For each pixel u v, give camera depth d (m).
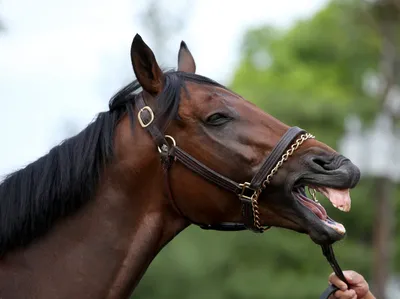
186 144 5.53
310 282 28.80
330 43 33.44
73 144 5.55
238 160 5.46
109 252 5.47
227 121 5.53
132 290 5.56
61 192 5.42
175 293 27.08
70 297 5.38
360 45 32.50
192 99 5.57
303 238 29.80
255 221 5.52
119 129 5.64
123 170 5.55
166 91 5.58
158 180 5.57
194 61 6.29
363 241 33.34
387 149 30.61
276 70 34.41
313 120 29.19
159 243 5.64
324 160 5.40
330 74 33.81
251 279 28.16
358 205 31.55
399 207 34.00
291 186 5.38
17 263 5.41
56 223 5.49
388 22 31.45
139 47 5.59
